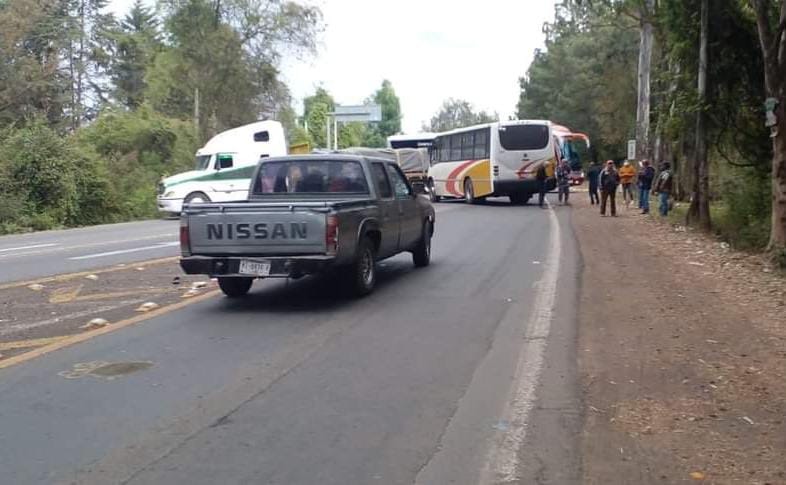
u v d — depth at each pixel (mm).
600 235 21016
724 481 5090
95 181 32938
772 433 5957
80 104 54188
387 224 12539
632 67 52938
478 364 7973
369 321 10023
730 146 22547
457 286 12641
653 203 34375
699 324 9688
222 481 5164
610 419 6289
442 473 5270
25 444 5836
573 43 68188
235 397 6930
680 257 16406
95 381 7430
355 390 7117
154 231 25172
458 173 38000
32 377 7562
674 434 5945
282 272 10547
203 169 31203
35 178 31125
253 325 9828
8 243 22266
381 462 5461
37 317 10375
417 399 6852
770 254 15266
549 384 7246
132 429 6141
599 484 5066
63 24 45938
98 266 15492
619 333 9227
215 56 47469
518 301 11312
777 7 17906
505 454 5578
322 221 10492
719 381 7281
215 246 10703
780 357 8109
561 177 35219
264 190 12656
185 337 9195
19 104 40500
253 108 50031
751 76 20938
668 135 24078
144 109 45375
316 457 5559
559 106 70250
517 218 27125
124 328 9664
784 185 15312
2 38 38625
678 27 21688
